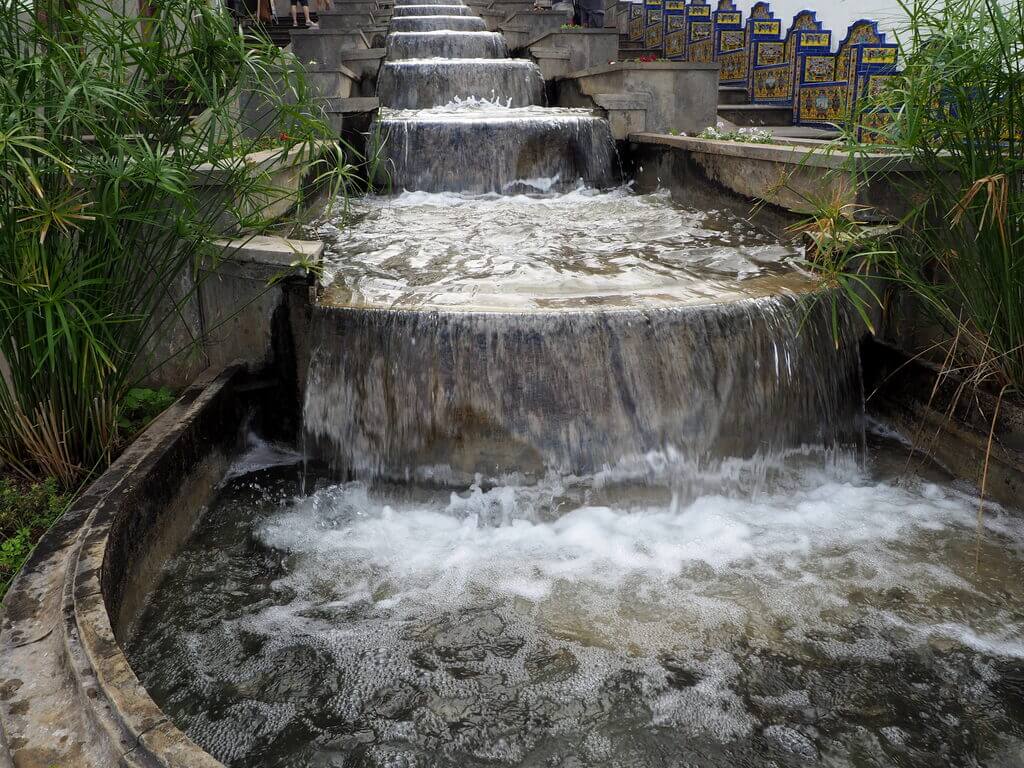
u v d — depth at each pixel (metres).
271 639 3.10
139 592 3.23
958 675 2.92
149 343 4.40
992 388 4.14
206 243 3.70
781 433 4.24
